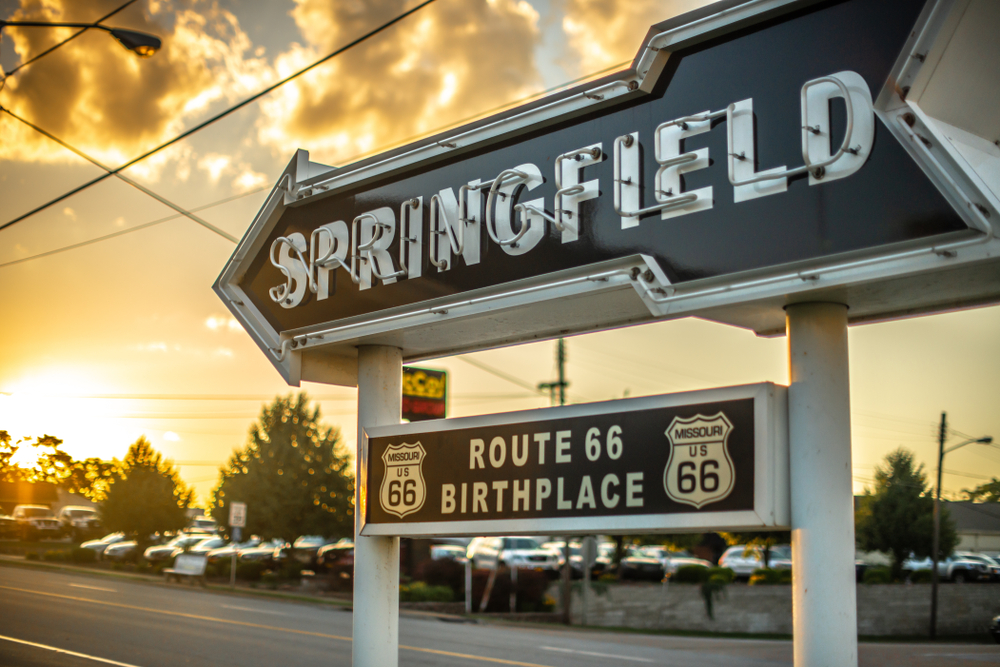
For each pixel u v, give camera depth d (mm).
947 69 3746
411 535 5629
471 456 5375
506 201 5234
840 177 3922
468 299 5328
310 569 34812
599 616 29953
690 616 29516
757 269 4117
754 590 28984
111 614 18641
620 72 4680
